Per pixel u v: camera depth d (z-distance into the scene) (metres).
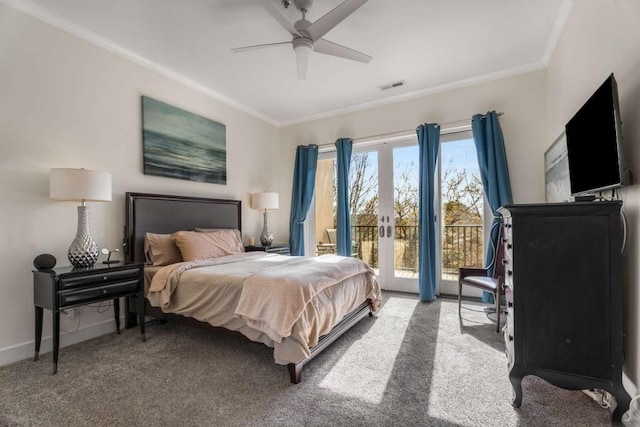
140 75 3.13
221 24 2.59
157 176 3.28
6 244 2.23
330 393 1.78
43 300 2.15
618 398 1.43
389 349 2.37
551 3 2.37
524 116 3.39
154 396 1.75
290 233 4.94
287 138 5.12
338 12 1.98
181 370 2.06
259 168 4.76
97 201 2.68
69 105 2.58
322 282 2.21
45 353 2.36
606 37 1.81
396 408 1.64
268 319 1.92
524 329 1.62
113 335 2.71
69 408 1.64
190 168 3.63
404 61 3.23
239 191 4.38
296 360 1.85
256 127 4.72
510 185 3.42
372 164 4.52
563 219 1.54
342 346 2.44
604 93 1.60
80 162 2.64
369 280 3.07
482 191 3.75
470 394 1.76
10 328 2.23
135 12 2.42
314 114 4.81
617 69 1.69
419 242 3.87
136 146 3.09
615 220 1.45
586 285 1.50
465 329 2.78
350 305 2.62
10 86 2.25
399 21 2.56
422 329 2.79
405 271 4.25
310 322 1.99
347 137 4.57
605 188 1.64
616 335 1.45
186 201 3.49
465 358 2.21
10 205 2.25
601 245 1.47
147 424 1.51
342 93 4.04
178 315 2.54
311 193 4.79
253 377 1.96
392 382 1.90
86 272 2.23
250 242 4.41
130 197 2.94
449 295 3.95
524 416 1.57
